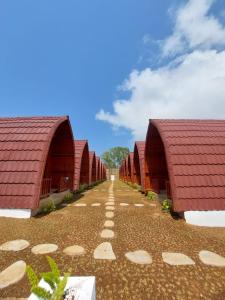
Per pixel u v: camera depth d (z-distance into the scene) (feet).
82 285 7.39
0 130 32.37
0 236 18.06
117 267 13.14
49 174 44.27
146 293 10.59
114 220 24.40
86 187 71.56
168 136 30.78
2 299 9.95
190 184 25.20
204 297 10.36
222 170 26.58
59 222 23.15
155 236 18.92
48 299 6.42
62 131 42.96
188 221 23.31
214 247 16.52
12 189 25.54
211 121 38.42
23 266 13.07
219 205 23.82
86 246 16.44
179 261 14.02
